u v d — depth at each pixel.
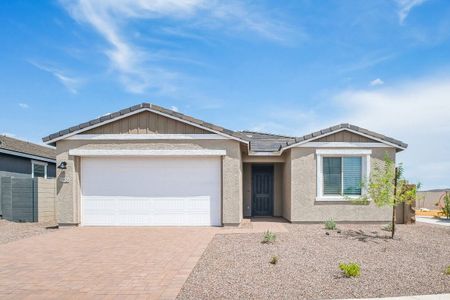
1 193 16.34
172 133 13.67
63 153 13.80
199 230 12.80
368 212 14.60
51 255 9.03
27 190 16.11
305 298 5.99
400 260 8.54
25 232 12.82
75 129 13.63
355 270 7.12
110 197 13.99
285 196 16.30
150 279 7.03
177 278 7.08
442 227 14.42
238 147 13.65
